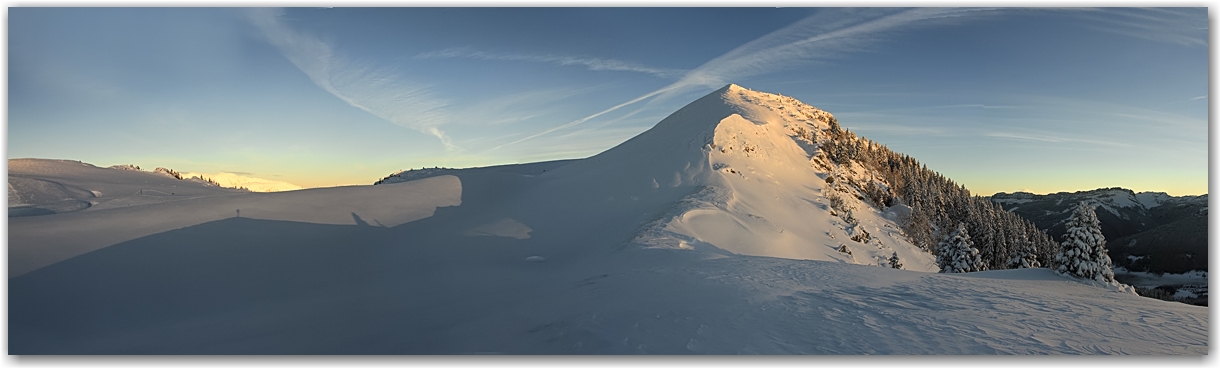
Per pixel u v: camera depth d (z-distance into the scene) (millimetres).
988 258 55906
